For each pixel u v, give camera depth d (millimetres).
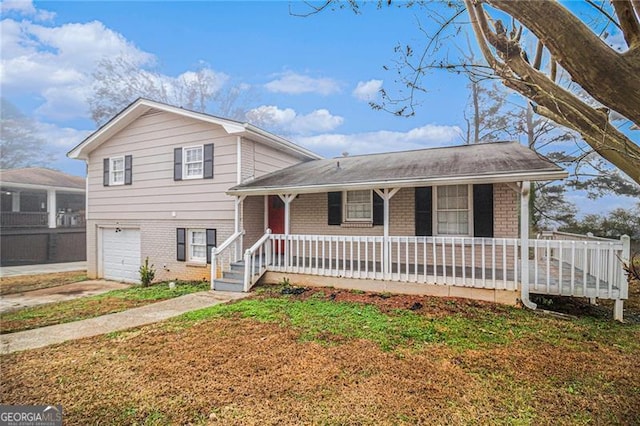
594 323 5535
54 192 20688
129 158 12469
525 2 2033
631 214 13852
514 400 3219
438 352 4344
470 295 6828
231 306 6855
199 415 3059
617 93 1909
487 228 8203
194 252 11289
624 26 1949
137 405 3242
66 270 16484
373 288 7785
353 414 3021
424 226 8906
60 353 4613
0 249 18109
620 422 2867
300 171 10898
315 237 8523
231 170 10461
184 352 4508
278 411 3094
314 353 4367
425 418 2949
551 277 6969
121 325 5938
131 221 12453
